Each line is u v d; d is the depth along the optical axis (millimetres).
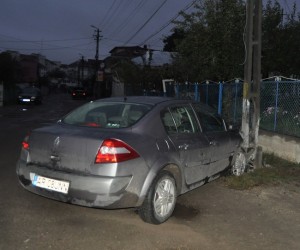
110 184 4492
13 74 39906
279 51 16516
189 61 17047
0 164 8125
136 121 5141
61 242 4371
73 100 49219
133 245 4391
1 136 12523
